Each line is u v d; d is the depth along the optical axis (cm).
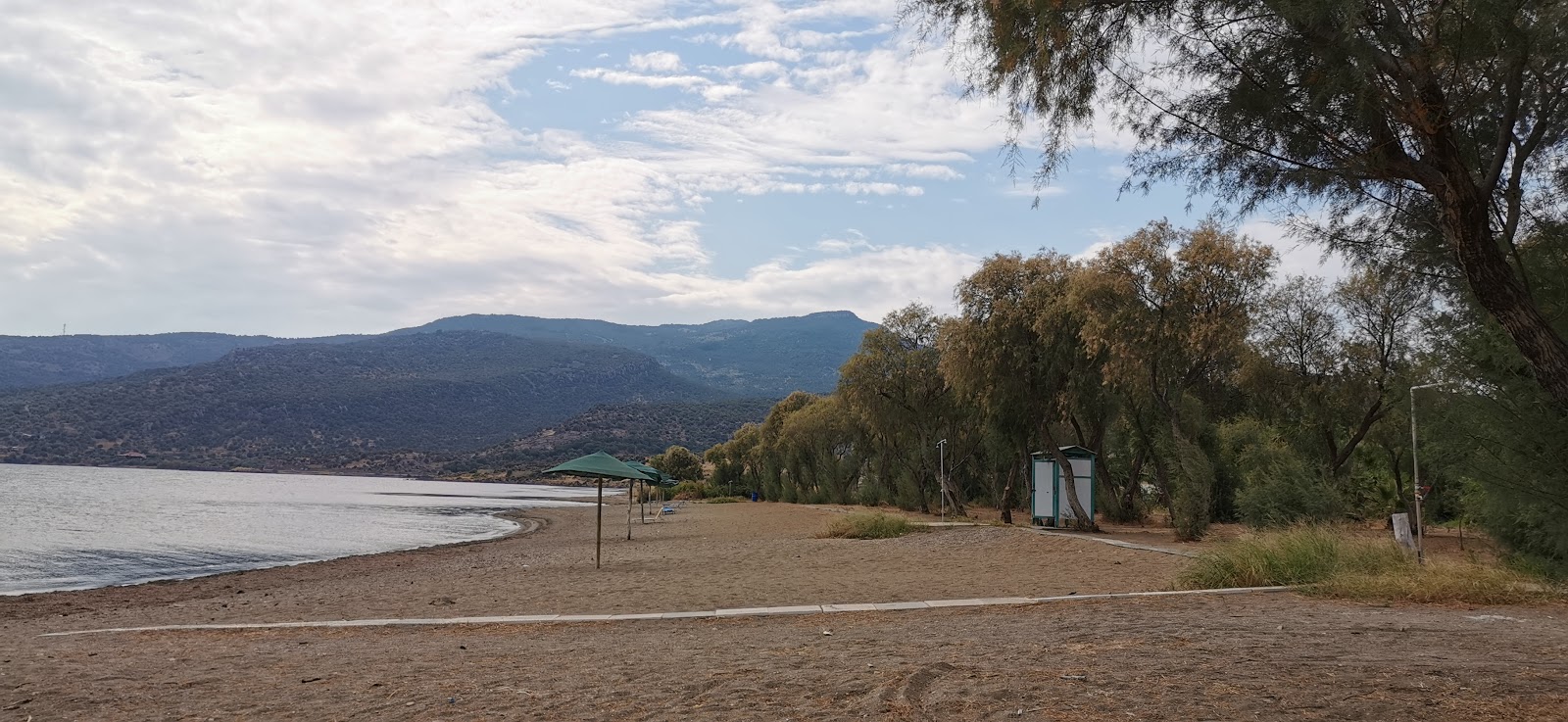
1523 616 967
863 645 836
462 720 582
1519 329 653
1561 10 575
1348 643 767
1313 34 654
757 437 10431
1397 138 702
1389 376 2622
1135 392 2934
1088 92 688
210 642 1056
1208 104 752
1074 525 2927
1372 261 867
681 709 579
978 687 590
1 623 1536
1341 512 2344
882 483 6016
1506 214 749
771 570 1927
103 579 2650
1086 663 675
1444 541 2331
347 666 825
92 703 677
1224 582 1325
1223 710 523
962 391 3189
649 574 1925
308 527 5256
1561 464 1214
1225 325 2423
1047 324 2850
